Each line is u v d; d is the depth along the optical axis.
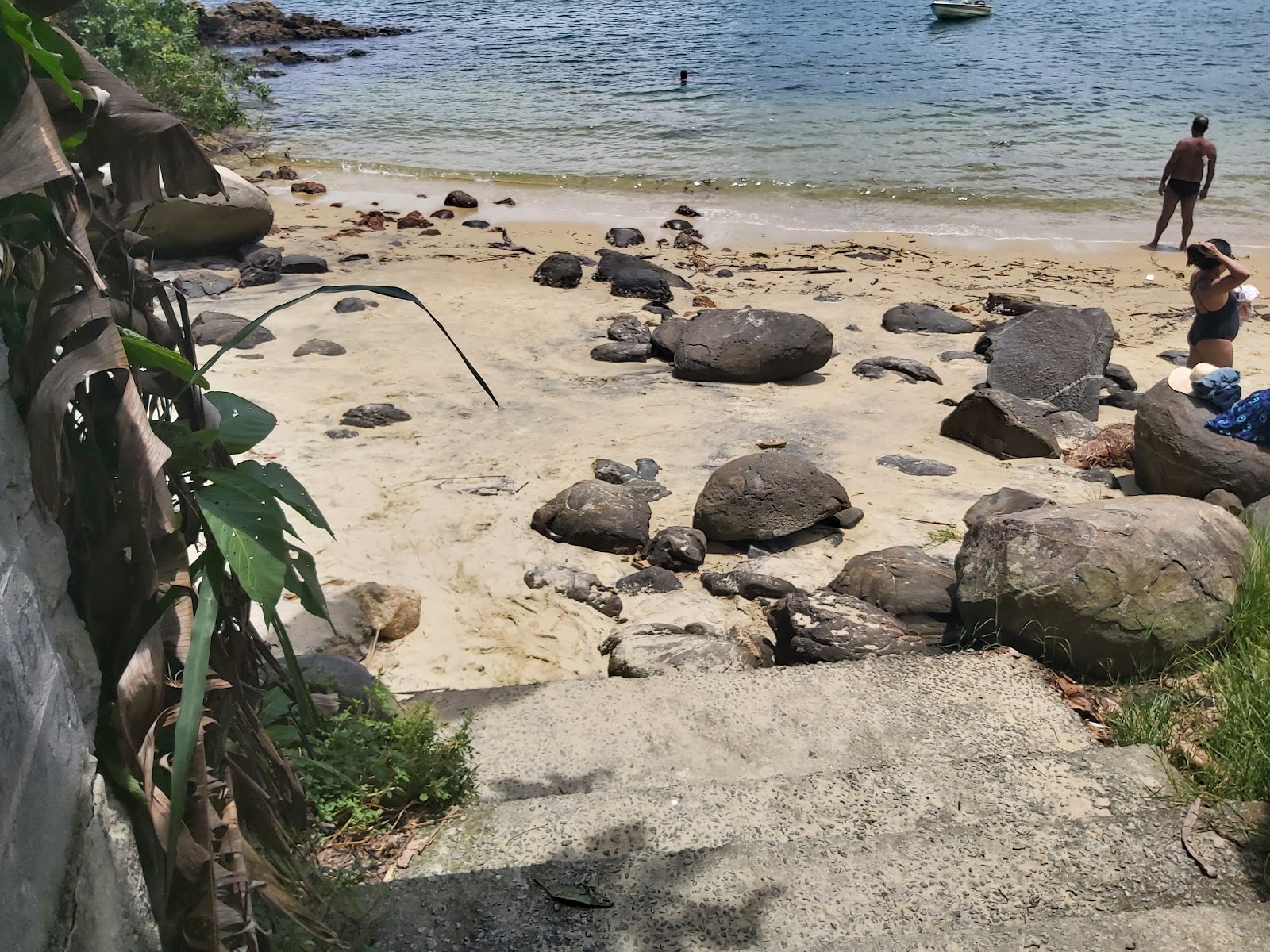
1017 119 26.27
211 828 2.47
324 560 7.12
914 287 14.72
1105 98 28.69
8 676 1.97
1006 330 11.09
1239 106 27.50
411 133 25.03
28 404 2.34
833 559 7.51
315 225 16.83
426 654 6.25
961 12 44.81
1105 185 20.72
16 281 2.43
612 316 12.60
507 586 6.95
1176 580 5.45
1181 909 3.40
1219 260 9.52
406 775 3.95
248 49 39.69
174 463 2.70
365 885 3.45
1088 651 5.38
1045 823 3.92
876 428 9.88
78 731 2.31
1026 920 3.45
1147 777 4.27
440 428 9.34
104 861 2.34
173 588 2.52
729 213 18.77
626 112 27.33
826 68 33.59
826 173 21.44
